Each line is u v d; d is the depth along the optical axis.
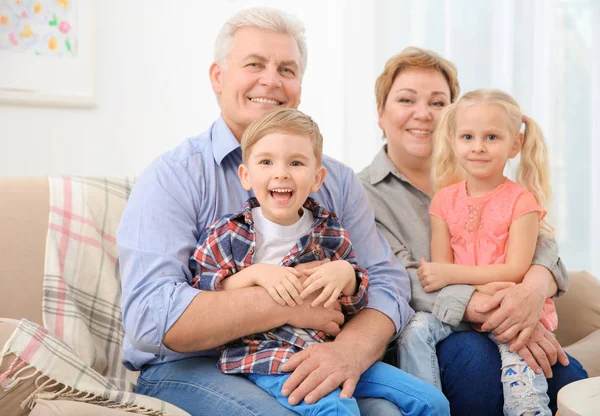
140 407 1.39
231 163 1.81
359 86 3.52
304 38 1.94
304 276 1.61
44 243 1.82
